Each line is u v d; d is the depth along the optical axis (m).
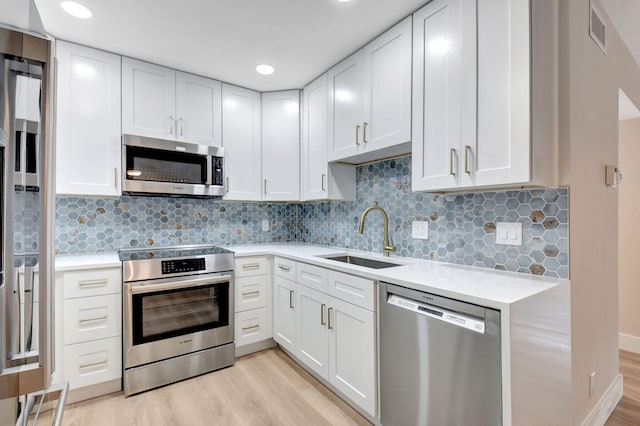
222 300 2.48
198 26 2.01
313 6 1.81
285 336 2.56
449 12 1.64
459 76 1.59
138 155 2.37
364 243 2.67
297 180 2.96
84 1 1.76
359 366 1.78
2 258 0.74
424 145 1.77
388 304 1.61
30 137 0.78
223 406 1.95
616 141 2.01
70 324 1.95
